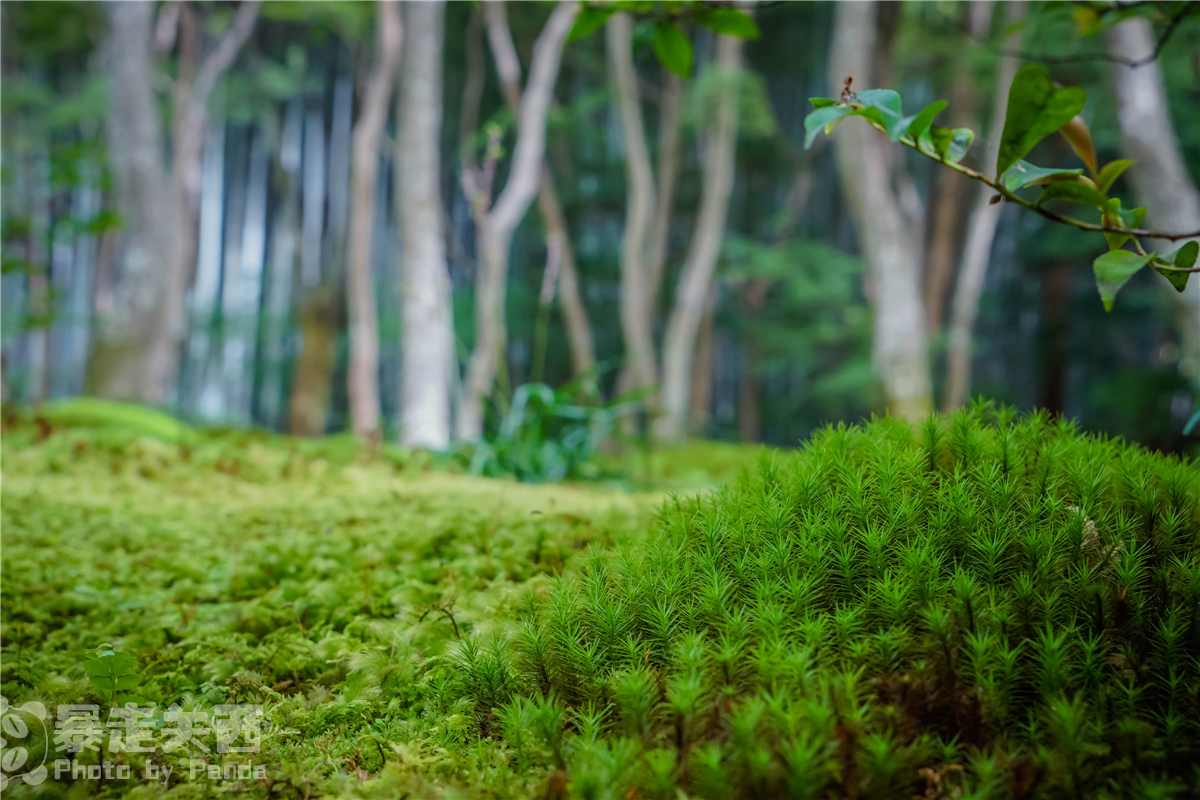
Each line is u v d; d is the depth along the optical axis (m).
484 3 20.39
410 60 13.16
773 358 25.11
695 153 29.33
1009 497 1.91
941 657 1.56
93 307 24.84
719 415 34.25
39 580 3.22
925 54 20.67
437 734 1.81
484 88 30.22
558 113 22.83
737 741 1.38
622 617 1.84
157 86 23.33
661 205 24.14
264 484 5.58
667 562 1.96
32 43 25.98
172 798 1.63
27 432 7.12
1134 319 22.28
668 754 1.37
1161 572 1.70
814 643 1.61
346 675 2.26
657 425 15.58
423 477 5.98
